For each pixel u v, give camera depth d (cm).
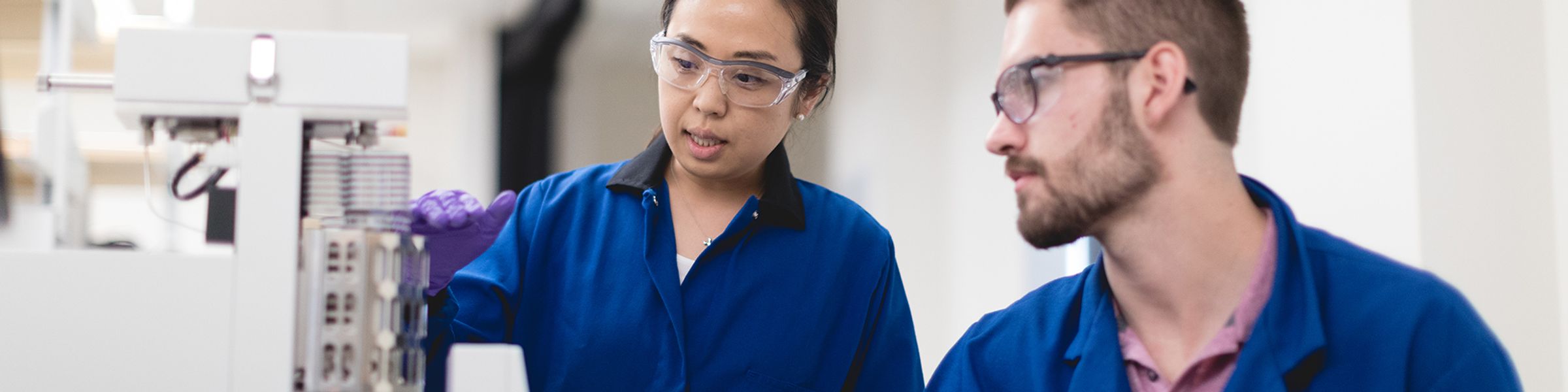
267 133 98
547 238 178
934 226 457
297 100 99
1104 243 126
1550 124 225
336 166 101
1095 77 121
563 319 174
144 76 98
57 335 97
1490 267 228
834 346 180
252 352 97
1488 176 230
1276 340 119
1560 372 221
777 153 183
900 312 191
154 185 385
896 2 480
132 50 99
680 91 165
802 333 177
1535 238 225
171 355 96
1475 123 231
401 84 100
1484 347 119
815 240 182
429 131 554
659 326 172
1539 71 226
